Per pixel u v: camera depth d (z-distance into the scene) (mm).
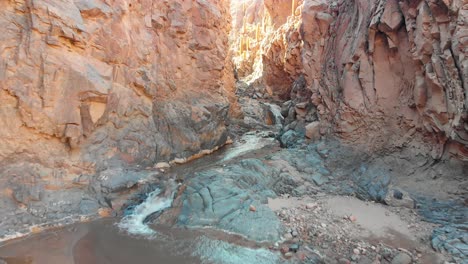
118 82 11148
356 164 11492
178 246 7340
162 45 13945
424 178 9492
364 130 11711
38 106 8398
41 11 8359
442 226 7945
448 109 8430
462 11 7855
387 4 10508
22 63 8133
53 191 8531
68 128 9039
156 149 12453
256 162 11430
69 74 8938
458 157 8664
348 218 8555
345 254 7000
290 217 8500
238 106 23234
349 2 13594
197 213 8539
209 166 13039
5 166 7914
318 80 14836
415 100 9664
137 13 12398
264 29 35812
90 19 10023
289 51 22312
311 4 15133
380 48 11266
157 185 10617
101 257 6871
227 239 7594
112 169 10234
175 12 14578
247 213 8438
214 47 17500
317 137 14008
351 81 12203
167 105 14039
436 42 8781
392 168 10469
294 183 10719
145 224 8438
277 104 27984
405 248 7164
